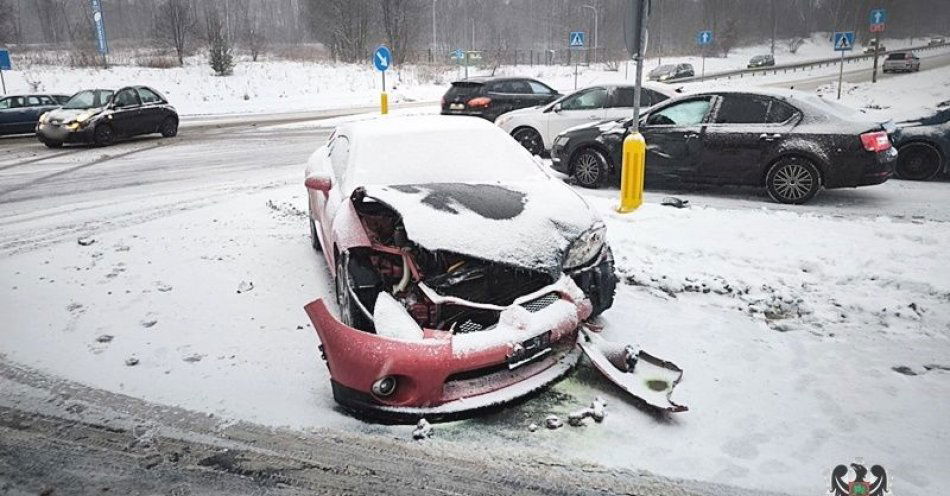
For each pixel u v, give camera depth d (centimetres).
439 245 356
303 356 423
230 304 516
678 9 8856
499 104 1465
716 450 315
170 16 3884
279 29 9038
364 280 376
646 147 898
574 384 380
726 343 431
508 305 364
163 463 312
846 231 642
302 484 296
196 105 2936
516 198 421
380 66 1458
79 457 317
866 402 355
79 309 513
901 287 506
